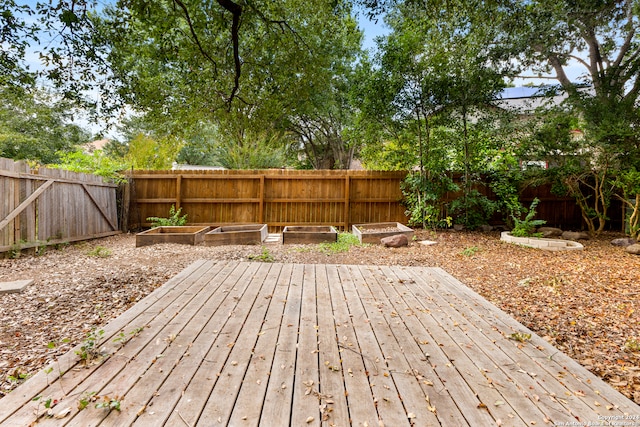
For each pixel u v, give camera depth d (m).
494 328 2.74
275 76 7.63
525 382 1.94
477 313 3.09
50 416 1.54
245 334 2.52
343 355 2.22
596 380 1.99
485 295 3.88
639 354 2.50
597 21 8.32
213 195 8.92
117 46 5.66
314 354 2.22
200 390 1.77
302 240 7.05
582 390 1.88
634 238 7.29
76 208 6.88
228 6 4.99
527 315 3.28
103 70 5.77
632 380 2.14
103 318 2.91
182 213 8.88
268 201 8.98
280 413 1.60
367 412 1.63
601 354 2.50
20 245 5.38
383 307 3.21
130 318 2.79
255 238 6.98
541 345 2.45
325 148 20.09
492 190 8.88
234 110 9.11
